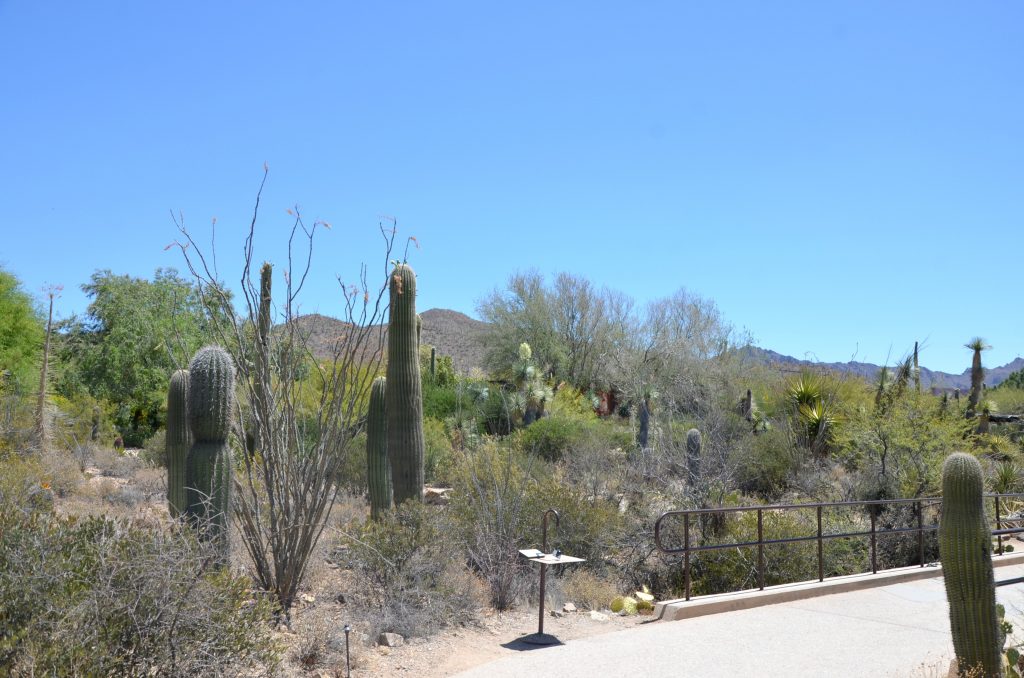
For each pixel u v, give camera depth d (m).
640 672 6.73
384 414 11.27
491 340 49.28
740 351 43.31
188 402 7.75
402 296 10.76
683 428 20.22
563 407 33.66
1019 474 19.02
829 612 8.91
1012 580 10.40
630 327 46.78
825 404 22.89
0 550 5.23
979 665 5.86
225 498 7.69
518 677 6.57
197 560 5.84
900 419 17.09
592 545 10.96
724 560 11.12
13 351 28.55
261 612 6.05
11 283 30.62
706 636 7.88
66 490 15.71
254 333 8.10
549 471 17.45
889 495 14.53
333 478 8.19
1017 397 37.19
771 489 18.56
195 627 5.51
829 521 13.63
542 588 8.02
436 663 7.03
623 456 20.70
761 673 6.72
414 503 9.36
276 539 7.94
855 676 6.64
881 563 12.80
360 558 8.59
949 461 6.16
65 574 5.24
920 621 8.50
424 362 37.94
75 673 4.86
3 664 4.84
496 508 10.62
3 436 17.70
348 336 8.32
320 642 6.89
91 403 28.94
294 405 8.25
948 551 6.08
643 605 9.35
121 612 5.28
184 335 37.34
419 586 8.36
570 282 48.34
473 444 25.25
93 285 41.44
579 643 7.68
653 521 11.95
